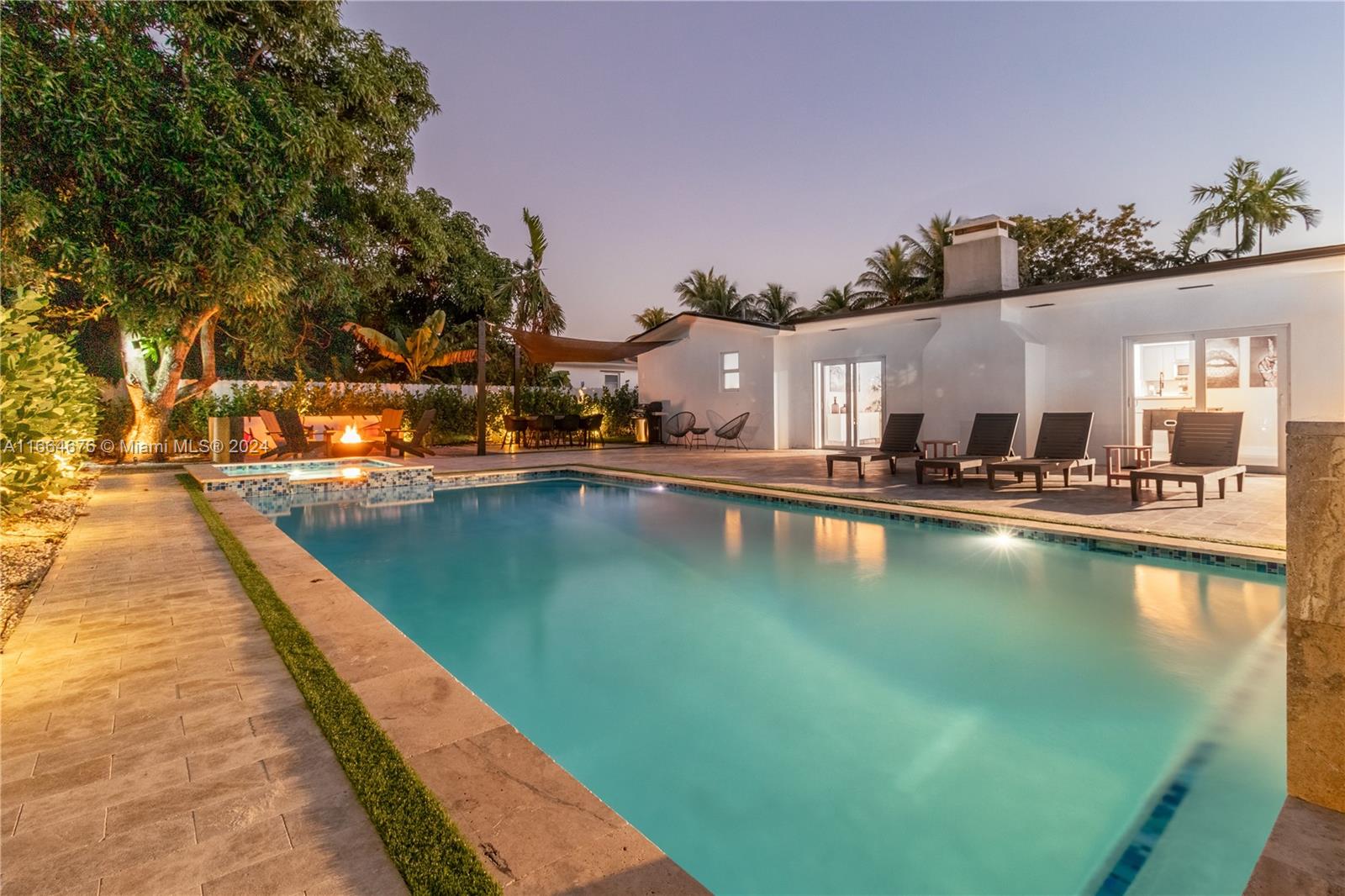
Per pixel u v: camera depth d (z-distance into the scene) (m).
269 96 10.94
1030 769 2.79
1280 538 5.39
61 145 9.23
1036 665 3.76
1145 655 3.81
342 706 2.47
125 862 1.66
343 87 13.05
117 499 7.86
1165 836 2.34
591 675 3.85
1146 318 10.24
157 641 3.25
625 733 3.19
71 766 2.11
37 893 1.54
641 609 5.00
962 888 2.13
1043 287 9.95
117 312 10.27
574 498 9.90
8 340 5.39
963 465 8.66
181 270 10.16
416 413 18.11
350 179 14.51
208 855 1.68
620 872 1.58
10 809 1.88
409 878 1.56
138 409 12.52
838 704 3.43
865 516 7.54
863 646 4.14
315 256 14.12
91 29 9.91
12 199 8.98
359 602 3.85
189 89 10.19
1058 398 11.09
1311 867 1.57
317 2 11.95
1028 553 5.93
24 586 4.24
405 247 19.80
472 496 10.15
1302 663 1.84
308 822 1.82
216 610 3.76
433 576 5.93
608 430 20.61
